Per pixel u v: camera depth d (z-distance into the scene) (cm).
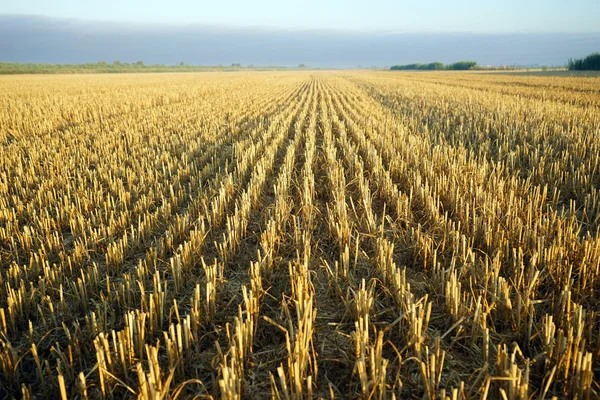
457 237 436
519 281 362
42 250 477
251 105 1869
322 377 296
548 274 384
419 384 280
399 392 263
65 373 300
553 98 1823
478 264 412
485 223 467
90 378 294
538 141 922
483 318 315
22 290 362
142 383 247
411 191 606
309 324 303
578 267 399
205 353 317
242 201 592
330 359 302
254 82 4097
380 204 639
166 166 848
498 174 671
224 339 334
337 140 1062
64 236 536
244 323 319
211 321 348
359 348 288
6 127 1296
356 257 426
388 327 318
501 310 342
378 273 412
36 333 345
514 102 1602
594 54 5512
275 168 862
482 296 363
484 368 265
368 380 281
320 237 518
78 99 2091
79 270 441
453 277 341
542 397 255
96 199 627
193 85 3350
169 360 286
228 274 441
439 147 832
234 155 923
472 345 312
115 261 445
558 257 398
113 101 1989
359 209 595
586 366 249
